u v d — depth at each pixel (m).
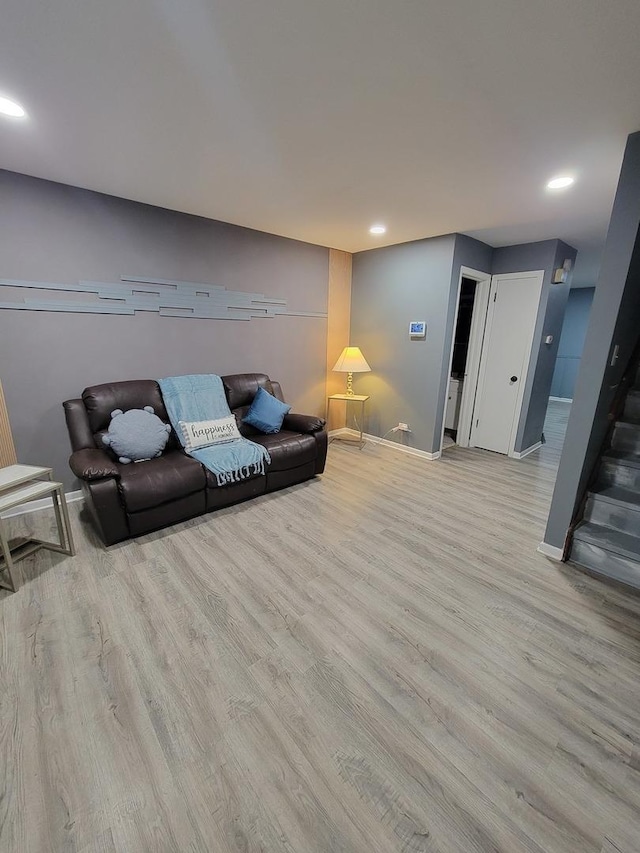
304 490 3.25
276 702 1.36
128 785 1.11
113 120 1.72
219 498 2.75
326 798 1.08
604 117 1.66
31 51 1.29
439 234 3.62
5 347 2.48
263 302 3.79
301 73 1.41
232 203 2.82
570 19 1.15
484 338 4.37
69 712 1.31
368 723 1.30
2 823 1.02
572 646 1.64
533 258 3.89
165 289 3.10
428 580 2.06
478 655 1.58
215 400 3.18
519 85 1.46
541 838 1.01
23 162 2.19
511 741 1.25
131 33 1.22
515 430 4.25
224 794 1.09
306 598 1.90
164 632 1.66
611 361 2.11
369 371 4.60
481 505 3.01
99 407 2.64
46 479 2.62
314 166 2.18
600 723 1.32
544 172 2.22
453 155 2.03
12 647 1.57
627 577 2.06
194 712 1.32
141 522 2.36
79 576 2.03
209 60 1.34
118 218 2.77
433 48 1.28
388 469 3.81
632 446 2.59
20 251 2.44
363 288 4.50
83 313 2.74
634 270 2.01
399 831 1.02
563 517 2.23
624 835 1.02
